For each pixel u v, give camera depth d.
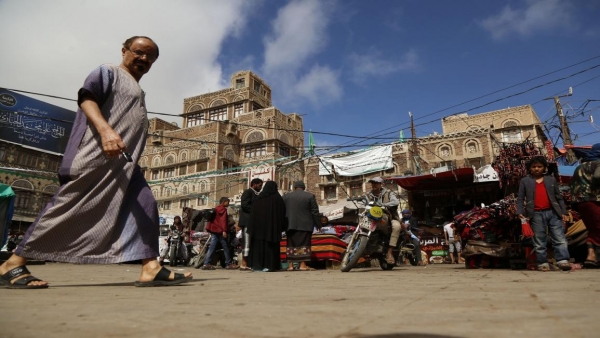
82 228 2.33
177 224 10.84
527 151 6.75
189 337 0.85
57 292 2.07
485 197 11.36
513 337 0.79
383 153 25.06
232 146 34.09
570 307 1.24
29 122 21.91
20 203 26.97
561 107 15.83
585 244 5.55
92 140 2.34
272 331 0.91
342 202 15.81
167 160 35.12
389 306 1.34
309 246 6.54
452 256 10.76
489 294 1.70
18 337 0.86
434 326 0.93
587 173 4.90
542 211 4.59
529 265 5.19
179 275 2.62
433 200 12.05
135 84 2.61
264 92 44.69
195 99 43.50
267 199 6.15
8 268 2.29
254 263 5.96
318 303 1.47
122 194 2.43
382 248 5.59
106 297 1.79
